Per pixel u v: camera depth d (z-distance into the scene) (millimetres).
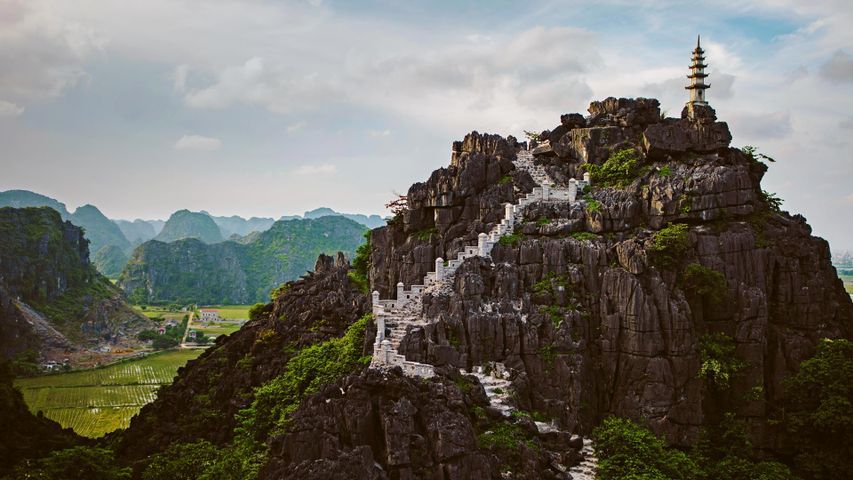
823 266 95312
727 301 84688
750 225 89562
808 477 79438
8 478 84375
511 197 97562
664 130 98000
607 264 84938
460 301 81500
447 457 62031
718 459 78250
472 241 93500
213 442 103500
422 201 102188
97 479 85062
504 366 78188
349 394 66062
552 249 86188
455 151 111875
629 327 80625
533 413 75938
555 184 100812
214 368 119625
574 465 70125
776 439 82000
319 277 131750
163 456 90500
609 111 109500
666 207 88875
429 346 77000
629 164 97438
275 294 141625
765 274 87250
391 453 62125
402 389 66250
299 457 64062
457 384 70875
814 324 88188
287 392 91938
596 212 90188
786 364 84750
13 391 115250
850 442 78688
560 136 109938
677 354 79562
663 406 78250
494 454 64562
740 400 82438
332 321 111750
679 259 85188
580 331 81562
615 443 70938
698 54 118250
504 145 106938
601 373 81312
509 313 80938
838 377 80438
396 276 100000
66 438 108375
